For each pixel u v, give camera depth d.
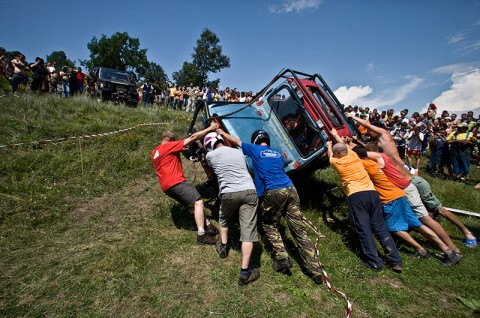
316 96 5.11
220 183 3.59
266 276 3.47
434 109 12.45
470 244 4.58
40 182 5.06
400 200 4.11
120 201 5.00
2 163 5.21
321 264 3.86
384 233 3.92
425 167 10.92
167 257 3.64
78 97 9.80
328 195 6.18
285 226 4.79
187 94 16.78
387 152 4.75
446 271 3.86
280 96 5.03
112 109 9.62
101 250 3.65
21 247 3.63
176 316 2.78
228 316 2.83
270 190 3.62
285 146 4.77
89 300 2.89
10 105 7.51
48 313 2.72
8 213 4.19
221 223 3.68
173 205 5.00
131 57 63.75
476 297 3.36
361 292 3.35
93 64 63.53
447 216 4.60
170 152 4.07
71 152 6.11
